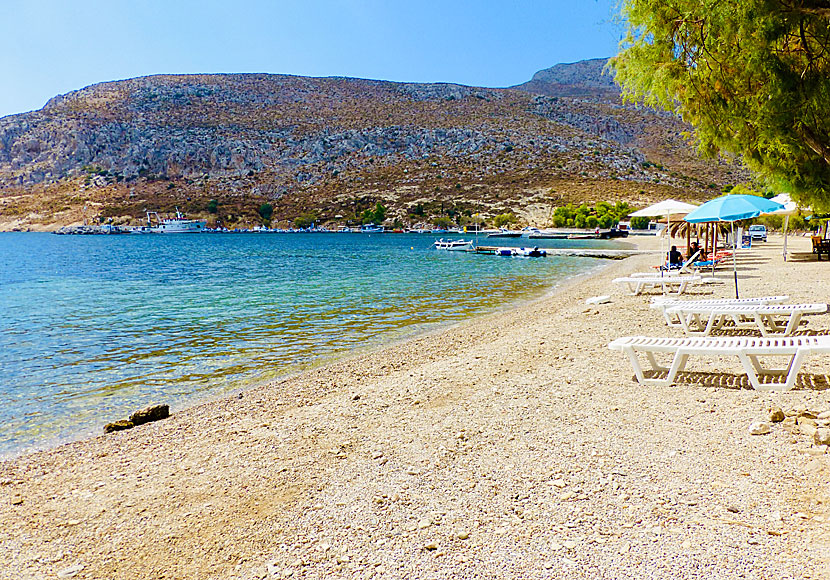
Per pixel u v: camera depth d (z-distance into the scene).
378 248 66.06
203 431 6.55
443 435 5.38
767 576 2.76
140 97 193.62
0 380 9.61
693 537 3.18
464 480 4.29
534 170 145.12
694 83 6.05
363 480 4.50
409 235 112.25
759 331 9.16
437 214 127.12
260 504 4.27
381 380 8.34
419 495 4.11
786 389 5.77
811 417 4.87
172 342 12.63
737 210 9.38
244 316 16.16
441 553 3.27
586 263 36.25
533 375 7.48
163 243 87.88
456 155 162.12
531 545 3.27
